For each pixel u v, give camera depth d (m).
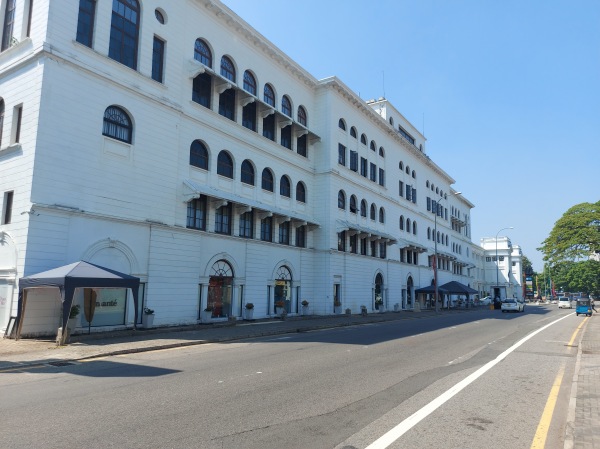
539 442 5.80
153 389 8.45
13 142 17.12
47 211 16.09
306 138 32.97
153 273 19.97
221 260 24.34
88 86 17.89
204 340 16.34
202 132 23.58
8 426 6.13
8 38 18.75
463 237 70.75
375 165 41.12
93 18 18.59
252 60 27.97
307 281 31.67
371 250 39.50
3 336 15.69
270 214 27.19
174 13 22.31
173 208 21.28
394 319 31.78
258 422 6.42
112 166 18.56
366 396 8.10
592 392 8.18
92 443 5.47
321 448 5.44
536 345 16.48
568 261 45.91
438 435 6.01
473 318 33.56
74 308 16.25
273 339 17.77
